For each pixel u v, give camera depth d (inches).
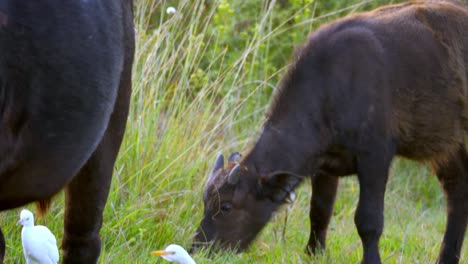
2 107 327.0
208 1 1045.8
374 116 669.3
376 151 669.3
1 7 319.9
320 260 683.4
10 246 569.9
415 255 722.2
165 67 778.2
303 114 682.2
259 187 681.0
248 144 832.9
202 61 1015.6
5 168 342.0
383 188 674.2
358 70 676.1
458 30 719.7
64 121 351.9
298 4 986.7
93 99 363.3
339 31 695.1
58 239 608.1
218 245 676.1
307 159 681.0
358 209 669.3
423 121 695.1
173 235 674.8
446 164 722.8
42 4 337.4
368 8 1076.5
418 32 703.7
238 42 1016.9
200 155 764.0
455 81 708.0
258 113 954.1
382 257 703.7
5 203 365.4
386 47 688.4
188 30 944.9
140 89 732.0
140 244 637.9
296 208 816.9
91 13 362.3
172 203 703.1
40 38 334.0
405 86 685.9
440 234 821.9
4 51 321.7
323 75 682.2
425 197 962.7
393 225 836.0
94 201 437.4
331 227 799.1
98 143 399.9
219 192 682.8
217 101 957.8
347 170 691.4
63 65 344.5
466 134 725.3
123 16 422.0
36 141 346.6
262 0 1014.4
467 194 722.2
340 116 674.2
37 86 337.4
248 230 685.3
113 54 379.6
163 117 775.7
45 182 363.6
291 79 693.3
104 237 629.3
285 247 713.6
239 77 973.2
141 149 713.0
